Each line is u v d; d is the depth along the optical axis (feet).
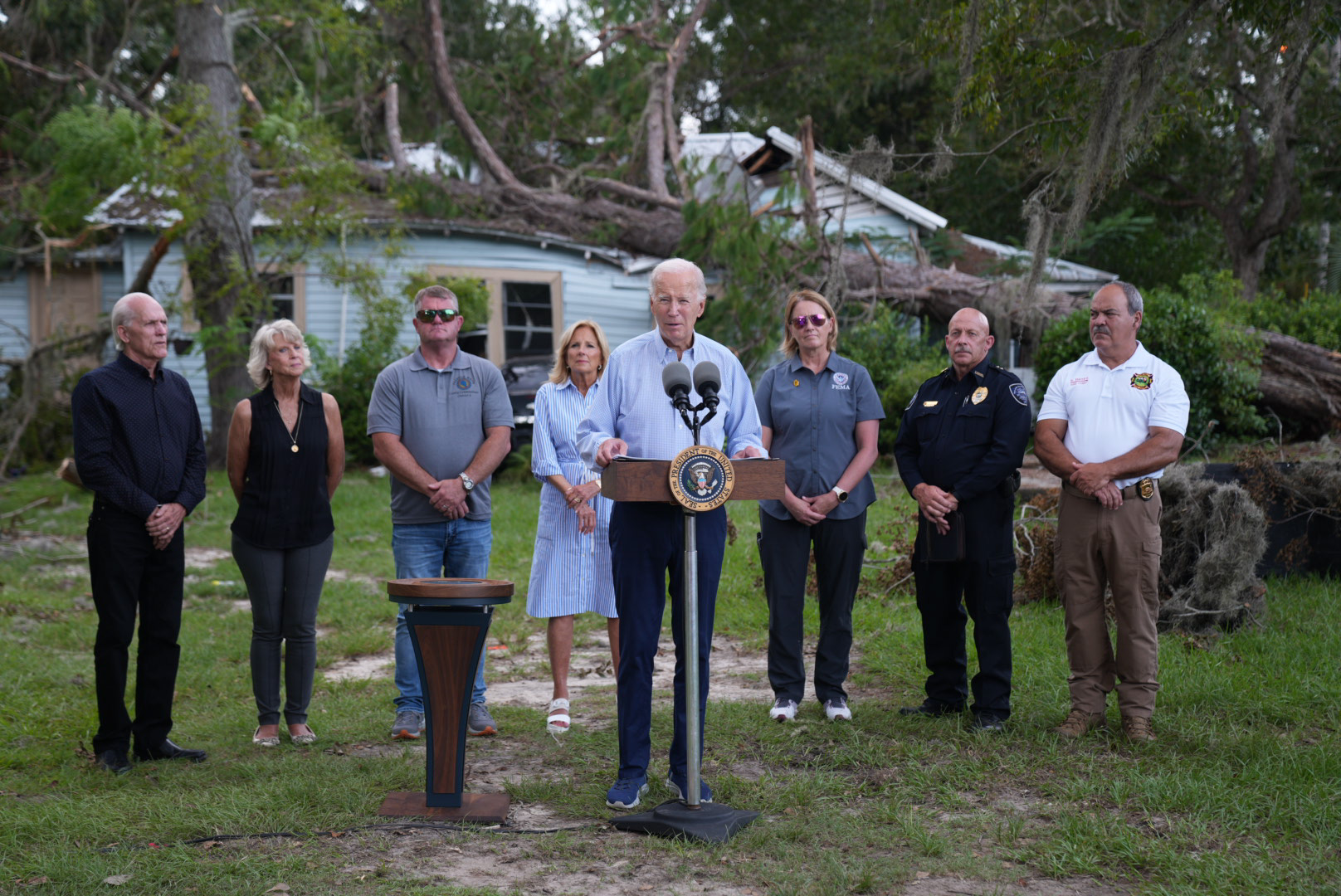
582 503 16.90
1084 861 11.60
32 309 67.10
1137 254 80.18
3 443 55.11
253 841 12.47
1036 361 44.04
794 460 17.22
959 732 16.10
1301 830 12.33
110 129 56.80
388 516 40.47
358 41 60.64
